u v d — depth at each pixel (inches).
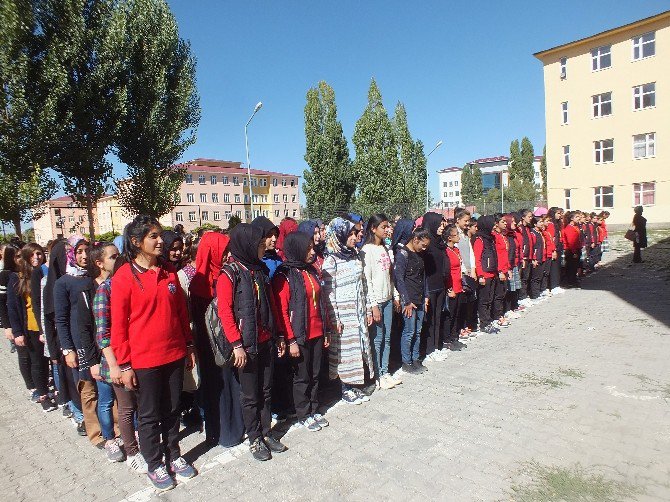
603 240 508.7
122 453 142.4
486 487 115.3
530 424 148.3
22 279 187.3
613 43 974.4
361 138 1178.6
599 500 108.0
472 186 2755.9
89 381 149.6
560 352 222.1
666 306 299.3
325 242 211.5
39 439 161.3
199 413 166.4
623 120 975.6
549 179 1105.4
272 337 141.0
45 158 618.2
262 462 134.1
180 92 759.1
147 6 716.7
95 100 662.5
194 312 147.0
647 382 177.3
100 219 2058.3
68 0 612.7
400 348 226.1
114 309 115.2
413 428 150.1
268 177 2452.0
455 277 234.7
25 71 573.3
